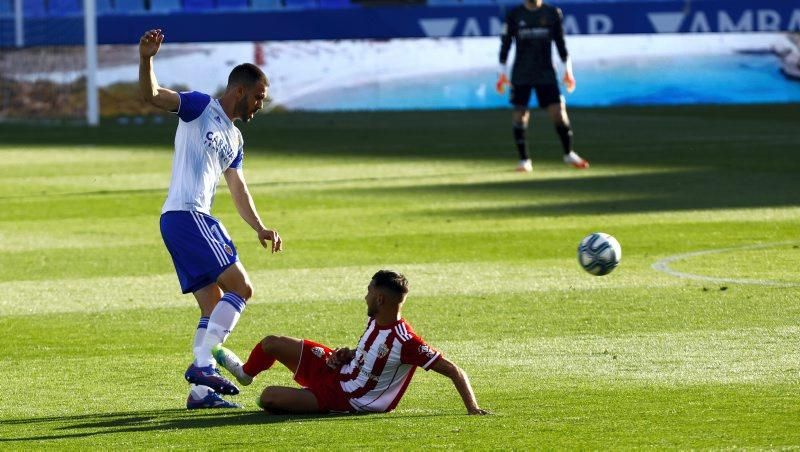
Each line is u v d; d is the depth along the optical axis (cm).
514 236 4591
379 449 1977
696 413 2197
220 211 5569
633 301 3362
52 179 6962
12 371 2719
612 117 10769
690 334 2936
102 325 3219
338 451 1970
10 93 12450
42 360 2828
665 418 2162
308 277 3878
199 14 12238
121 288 3769
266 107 12312
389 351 2211
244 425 2184
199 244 2419
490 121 10738
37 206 5803
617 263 3053
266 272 3991
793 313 3155
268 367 2327
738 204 5309
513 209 5328
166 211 2447
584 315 3197
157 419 2256
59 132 10669
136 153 8575
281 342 2280
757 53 12206
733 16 12188
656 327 3027
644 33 12206
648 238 4456
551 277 3766
